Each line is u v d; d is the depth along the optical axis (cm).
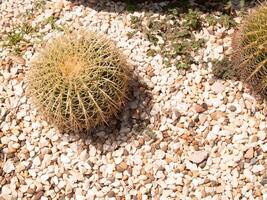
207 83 136
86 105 117
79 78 115
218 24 144
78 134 131
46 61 119
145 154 129
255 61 120
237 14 146
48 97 117
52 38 139
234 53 129
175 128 131
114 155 129
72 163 128
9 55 143
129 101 134
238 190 124
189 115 132
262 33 118
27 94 133
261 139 128
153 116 133
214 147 128
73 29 146
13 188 127
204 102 133
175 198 124
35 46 144
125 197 125
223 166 126
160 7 148
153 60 140
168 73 138
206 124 131
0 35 147
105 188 126
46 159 129
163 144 129
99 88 117
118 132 131
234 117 131
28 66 141
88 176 127
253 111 131
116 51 123
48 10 150
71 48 120
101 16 147
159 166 127
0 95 138
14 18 150
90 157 129
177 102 134
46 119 131
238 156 127
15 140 132
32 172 128
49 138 131
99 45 121
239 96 133
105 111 122
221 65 136
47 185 127
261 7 124
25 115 135
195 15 144
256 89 128
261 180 124
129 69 133
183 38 142
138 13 147
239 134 129
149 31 143
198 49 140
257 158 126
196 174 126
